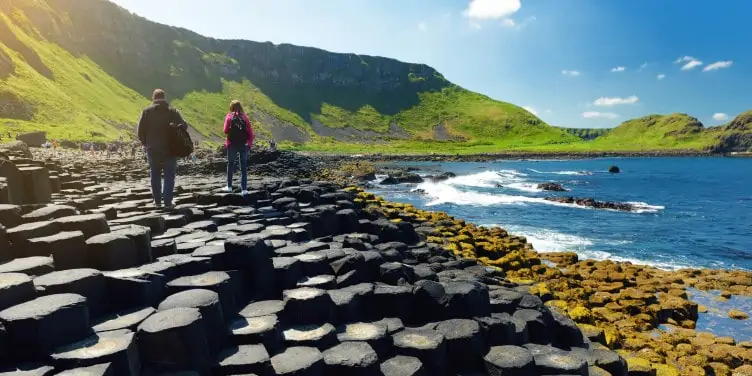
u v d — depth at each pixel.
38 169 7.72
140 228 5.72
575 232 22.67
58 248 4.84
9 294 3.75
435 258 9.59
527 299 6.86
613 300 11.67
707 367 8.45
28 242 4.85
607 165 86.94
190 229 7.55
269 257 5.81
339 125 171.88
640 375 7.09
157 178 8.89
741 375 8.20
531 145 153.75
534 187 42.94
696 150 146.50
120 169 22.86
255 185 13.82
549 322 6.65
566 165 85.62
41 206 6.58
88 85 112.50
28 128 65.31
